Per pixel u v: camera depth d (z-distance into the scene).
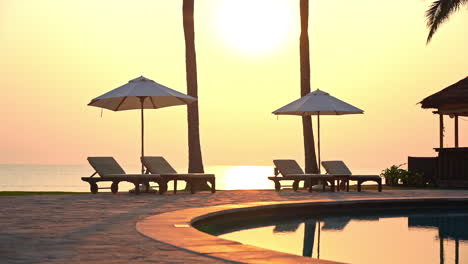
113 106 19.62
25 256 7.04
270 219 13.98
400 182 25.09
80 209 12.84
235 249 7.49
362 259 9.13
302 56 25.17
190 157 23.78
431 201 16.80
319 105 20.58
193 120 23.86
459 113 26.34
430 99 25.30
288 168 20.78
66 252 7.31
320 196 17.59
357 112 20.64
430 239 11.27
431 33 24.11
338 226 13.09
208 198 16.50
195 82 23.83
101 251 7.39
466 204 17.08
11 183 178.88
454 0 23.50
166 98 19.83
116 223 10.22
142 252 7.32
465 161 23.95
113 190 18.22
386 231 12.37
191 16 23.69
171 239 8.26
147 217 10.91
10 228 9.54
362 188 22.84
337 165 21.30
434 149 24.83
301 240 11.02
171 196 17.20
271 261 6.77
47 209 12.83
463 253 9.76
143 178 17.83
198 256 7.07
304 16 25.11
